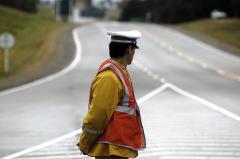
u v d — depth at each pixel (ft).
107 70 37.68
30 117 116.57
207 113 121.08
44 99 151.33
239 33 465.47
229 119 111.75
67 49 339.57
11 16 496.64
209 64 290.15
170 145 83.20
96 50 342.23
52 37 401.29
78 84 194.29
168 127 100.99
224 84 198.29
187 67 271.90
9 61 291.79
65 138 91.09
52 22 550.36
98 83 37.14
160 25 593.01
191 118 112.98
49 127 102.63
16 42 382.83
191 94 163.12
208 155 76.18
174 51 355.56
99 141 37.63
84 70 248.93
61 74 232.73
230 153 77.56
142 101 145.38
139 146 38.47
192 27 533.14
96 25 575.79
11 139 90.53
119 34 37.99
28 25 476.13
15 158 75.51
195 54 343.05
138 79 212.84
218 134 93.15
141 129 39.11
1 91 176.96
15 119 113.70
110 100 36.88
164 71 250.16
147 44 394.32
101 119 36.78
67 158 74.90
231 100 147.84
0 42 242.58
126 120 37.73
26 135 94.27
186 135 92.27
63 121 110.32
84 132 37.45
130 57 38.91
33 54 321.93
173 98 152.25
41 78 217.97
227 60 315.78
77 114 120.88
